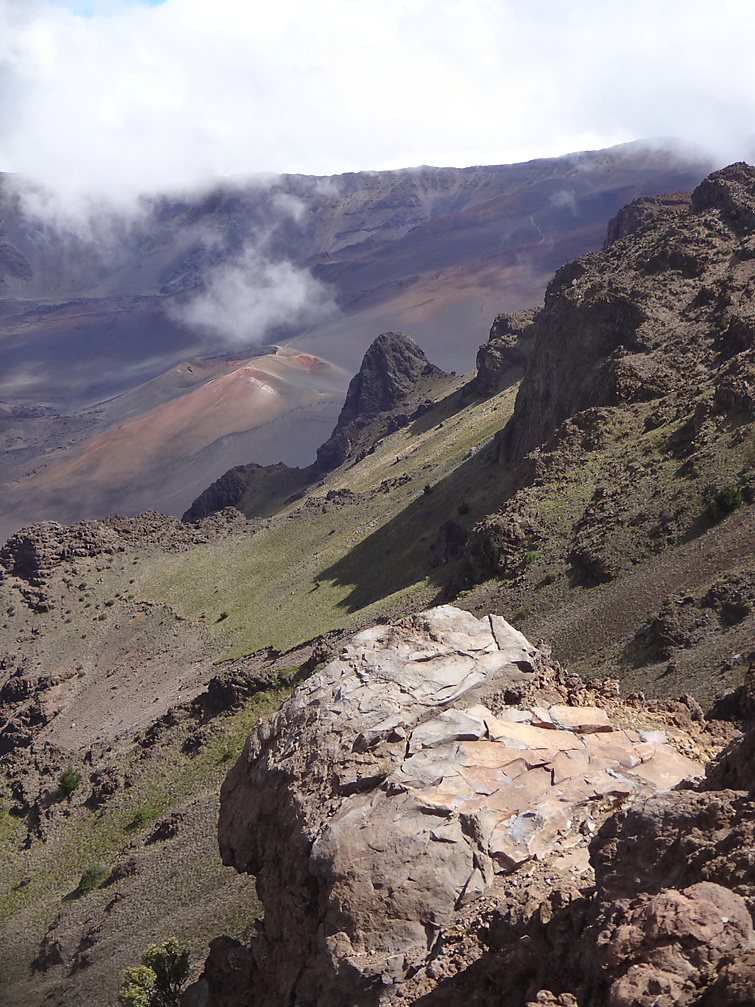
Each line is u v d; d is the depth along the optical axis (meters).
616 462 99.19
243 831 29.53
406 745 28.17
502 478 150.25
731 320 113.00
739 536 72.19
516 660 31.27
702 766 27.53
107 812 88.25
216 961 30.02
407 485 194.62
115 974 57.47
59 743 136.38
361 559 165.62
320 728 29.39
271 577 179.50
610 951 16.56
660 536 80.44
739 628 58.78
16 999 63.38
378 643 32.69
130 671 156.88
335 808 26.78
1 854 91.12
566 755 27.23
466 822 25.12
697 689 53.03
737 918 15.77
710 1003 14.55
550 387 141.00
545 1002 17.23
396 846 24.88
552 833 24.84
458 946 22.45
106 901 68.62
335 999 23.06
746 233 144.50
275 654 121.94
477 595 91.19
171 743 93.38
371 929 23.70
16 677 159.62
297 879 26.27
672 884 17.97
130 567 195.88
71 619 178.88
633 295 133.38
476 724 28.25
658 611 66.62
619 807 25.48
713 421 91.69
